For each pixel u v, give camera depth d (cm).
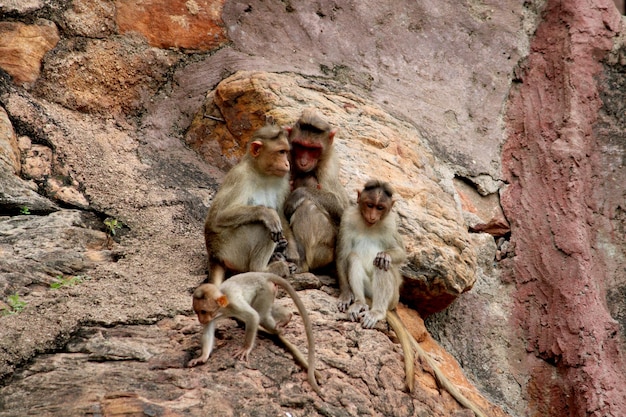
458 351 1289
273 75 1373
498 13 1596
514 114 1521
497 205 1430
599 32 1540
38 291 978
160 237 1159
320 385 881
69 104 1345
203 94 1413
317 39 1493
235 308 869
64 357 856
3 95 1257
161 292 998
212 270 1047
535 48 1574
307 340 920
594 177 1443
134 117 1390
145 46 1415
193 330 916
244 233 1044
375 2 1549
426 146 1414
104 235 1130
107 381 818
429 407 956
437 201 1273
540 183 1427
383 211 1066
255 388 843
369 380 922
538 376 1286
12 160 1170
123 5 1417
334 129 1151
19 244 1051
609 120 1488
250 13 1483
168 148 1368
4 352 849
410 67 1520
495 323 1327
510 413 1245
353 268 1059
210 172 1352
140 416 779
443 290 1180
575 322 1276
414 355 1025
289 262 1086
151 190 1245
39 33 1346
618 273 1388
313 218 1105
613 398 1212
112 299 964
